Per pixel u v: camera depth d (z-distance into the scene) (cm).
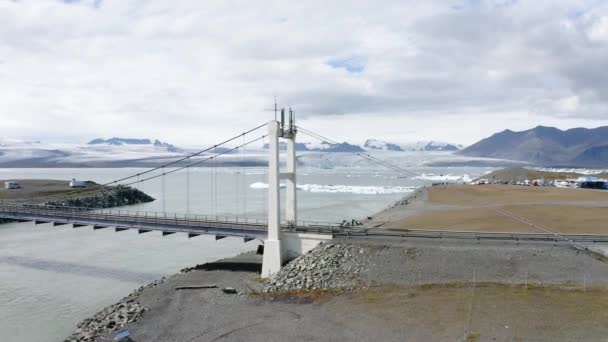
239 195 18412
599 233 5722
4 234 9206
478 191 13575
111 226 6894
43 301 4981
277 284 4688
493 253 4644
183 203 15388
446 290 4044
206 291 4791
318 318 3747
